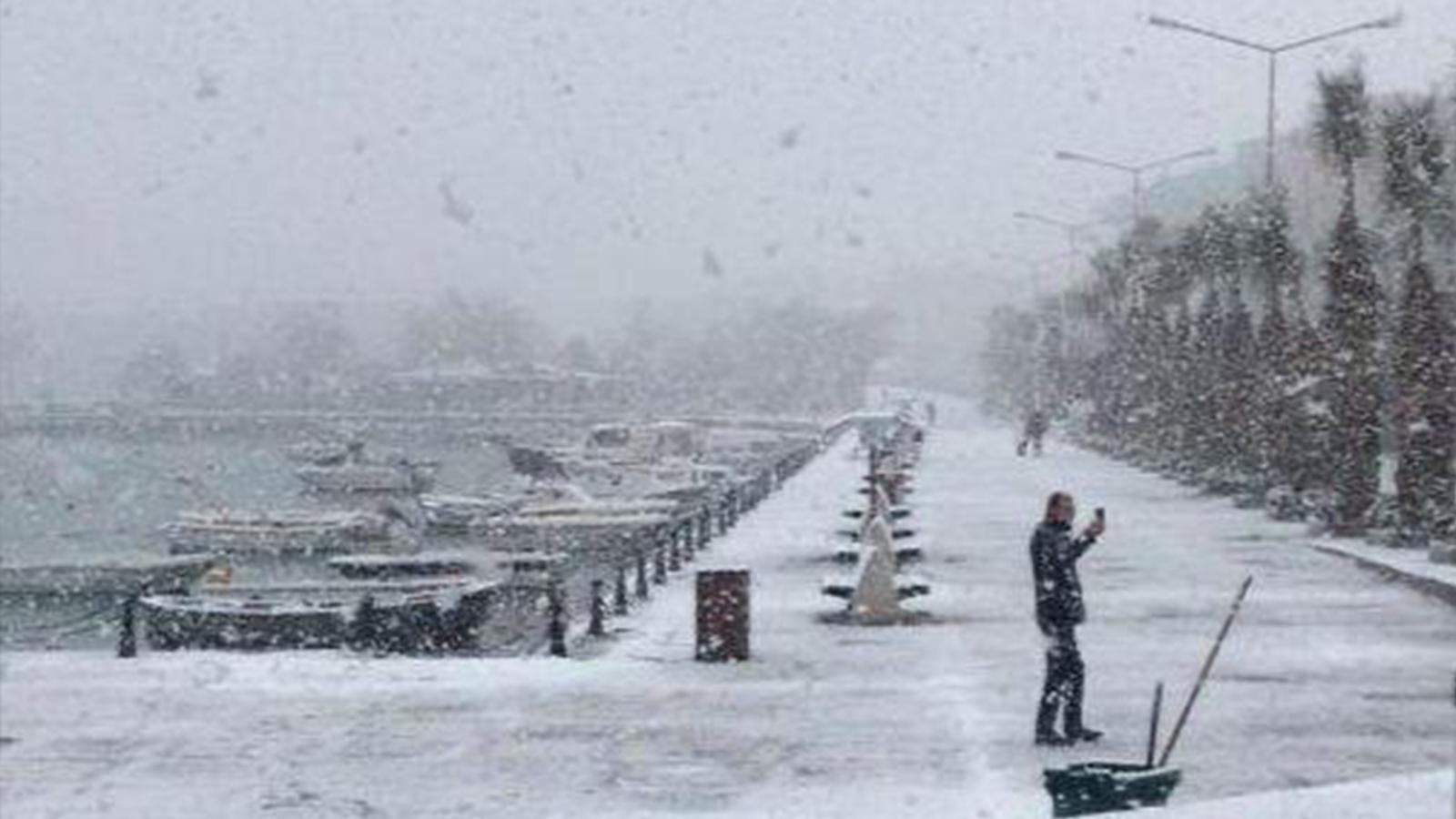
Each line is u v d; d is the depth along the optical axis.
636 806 14.11
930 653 22.19
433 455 150.25
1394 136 35.78
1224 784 14.55
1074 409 105.94
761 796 14.36
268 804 14.30
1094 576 31.42
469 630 29.52
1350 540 37.41
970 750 16.11
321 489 96.62
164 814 13.99
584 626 26.31
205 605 29.55
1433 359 34.75
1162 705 18.34
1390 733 16.70
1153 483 61.25
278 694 19.47
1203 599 27.92
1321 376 43.09
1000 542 38.41
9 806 14.28
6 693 19.44
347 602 30.19
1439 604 27.09
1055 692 16.30
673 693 19.39
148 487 111.25
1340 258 37.97
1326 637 23.45
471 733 17.20
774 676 20.50
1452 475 34.91
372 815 13.92
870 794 14.36
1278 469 47.50
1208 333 59.25
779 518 46.31
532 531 58.25
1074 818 11.30
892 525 35.59
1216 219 57.09
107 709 18.61
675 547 33.34
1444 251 38.97
